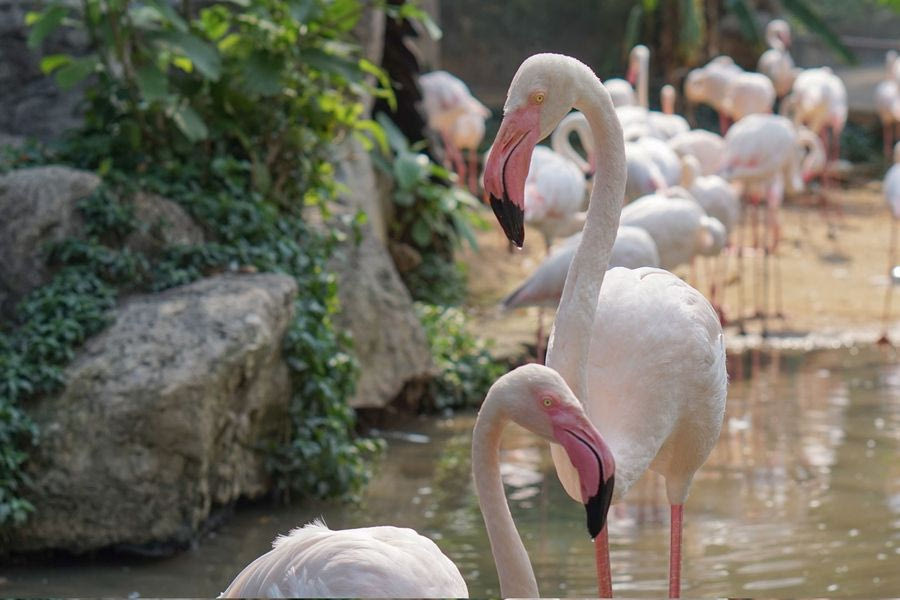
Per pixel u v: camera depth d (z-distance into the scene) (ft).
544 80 16.57
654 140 50.93
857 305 50.24
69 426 24.66
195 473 25.04
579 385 17.40
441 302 46.50
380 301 35.73
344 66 33.47
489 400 14.52
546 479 30.30
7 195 29.07
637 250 33.78
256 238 31.35
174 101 32.37
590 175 50.37
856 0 123.44
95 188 29.43
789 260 57.21
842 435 33.42
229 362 25.54
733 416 35.53
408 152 43.96
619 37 100.73
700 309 18.98
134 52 32.60
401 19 50.98
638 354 18.11
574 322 17.42
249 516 27.81
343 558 14.65
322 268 32.76
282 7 34.01
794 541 25.38
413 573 14.73
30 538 24.45
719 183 50.44
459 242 48.67
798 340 45.52
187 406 24.77
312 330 29.86
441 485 29.94
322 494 28.73
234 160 32.99
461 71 102.89
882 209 69.46
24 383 24.77
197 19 39.45
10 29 40.06
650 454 18.04
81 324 26.27
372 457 32.55
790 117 86.02
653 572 23.63
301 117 35.22
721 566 23.94
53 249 28.19
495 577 23.26
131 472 24.62
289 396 29.27
